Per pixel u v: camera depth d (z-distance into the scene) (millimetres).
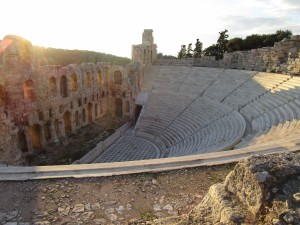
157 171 12172
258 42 64125
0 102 27484
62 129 37312
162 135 40750
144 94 51750
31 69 31562
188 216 6613
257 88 37344
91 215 9070
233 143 23062
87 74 44312
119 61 113062
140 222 7785
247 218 5410
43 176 11695
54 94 36156
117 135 42406
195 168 12477
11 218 8883
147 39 60625
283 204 5176
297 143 14633
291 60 36125
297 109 25484
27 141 31344
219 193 6559
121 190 10641
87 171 12242
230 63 52844
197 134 34969
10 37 28453
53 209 9398
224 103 39625
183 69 55219
